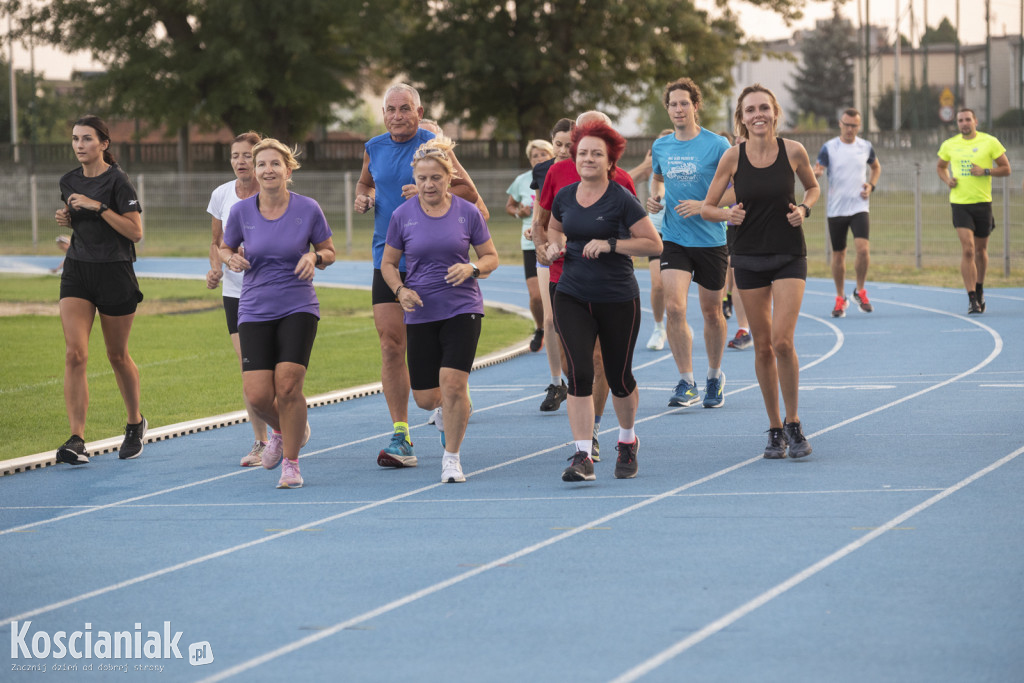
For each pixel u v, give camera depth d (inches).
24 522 473.4
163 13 3472.0
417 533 436.5
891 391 739.4
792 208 534.9
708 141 679.7
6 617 350.6
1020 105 3725.4
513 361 975.0
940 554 382.0
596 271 507.2
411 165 580.1
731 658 295.6
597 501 479.5
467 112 3875.5
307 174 2459.4
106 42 3388.3
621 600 346.0
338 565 395.5
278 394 522.0
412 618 336.5
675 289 697.6
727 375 840.9
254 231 522.9
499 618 333.7
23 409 765.3
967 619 318.7
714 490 491.2
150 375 915.4
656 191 713.0
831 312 1212.5
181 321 1325.0
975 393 716.0
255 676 295.6
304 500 500.7
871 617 323.0
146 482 550.6
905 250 1841.8
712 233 692.1
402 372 573.9
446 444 533.6
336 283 1839.3
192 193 2551.7
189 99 3422.7
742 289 549.3
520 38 3523.6
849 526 421.7
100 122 594.6
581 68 3619.6
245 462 584.1
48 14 3425.2
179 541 436.1
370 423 708.7
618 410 525.3
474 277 526.9
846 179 1153.4
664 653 300.7
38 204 2630.4
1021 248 1534.2
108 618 347.3
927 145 3560.5
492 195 2655.0
